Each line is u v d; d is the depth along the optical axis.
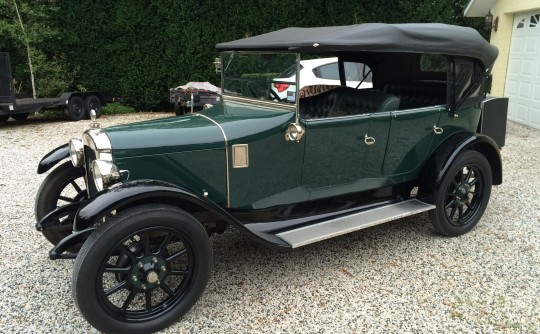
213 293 2.92
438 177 3.55
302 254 3.48
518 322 2.62
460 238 3.77
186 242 2.51
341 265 3.30
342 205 3.45
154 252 2.52
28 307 2.76
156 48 10.96
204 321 2.63
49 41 10.82
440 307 2.77
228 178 2.87
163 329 2.54
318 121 2.98
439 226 3.66
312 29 3.46
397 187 3.74
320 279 3.10
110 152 2.55
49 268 3.24
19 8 10.34
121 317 2.42
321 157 3.11
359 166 3.31
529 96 8.89
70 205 3.00
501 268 3.25
